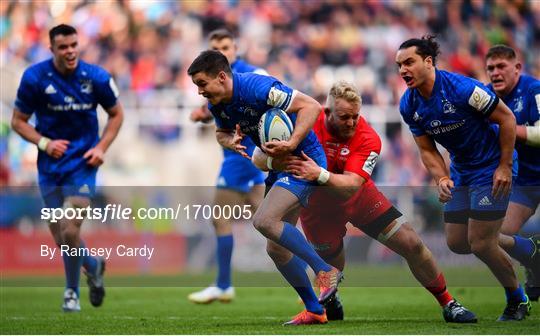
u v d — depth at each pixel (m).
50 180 26.17
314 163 19.88
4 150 55.47
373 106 60.16
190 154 56.44
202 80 19.14
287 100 19.44
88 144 26.62
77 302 26.19
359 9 69.50
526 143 23.41
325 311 21.03
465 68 67.56
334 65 67.25
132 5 67.56
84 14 67.25
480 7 70.06
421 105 21.03
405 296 32.28
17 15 66.38
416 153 58.38
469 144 21.22
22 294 34.12
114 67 65.12
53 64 26.11
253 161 20.83
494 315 23.38
